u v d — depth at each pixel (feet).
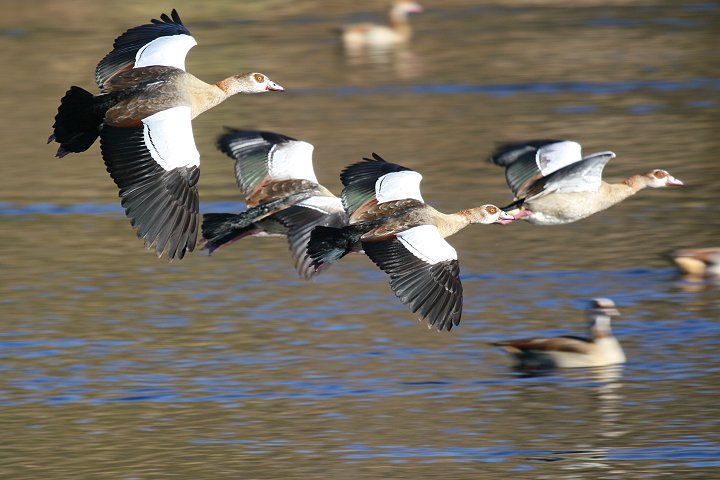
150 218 37.14
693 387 54.29
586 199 60.49
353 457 48.34
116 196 89.45
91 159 100.73
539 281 69.41
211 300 67.10
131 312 65.26
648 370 56.39
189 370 57.21
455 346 59.93
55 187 91.76
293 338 61.05
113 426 51.55
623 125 103.81
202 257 75.36
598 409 52.24
